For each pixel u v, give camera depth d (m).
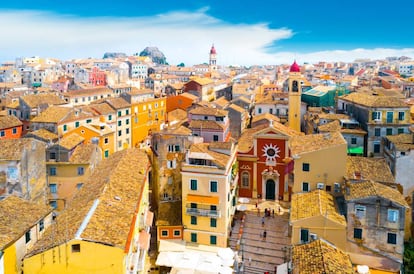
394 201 52.72
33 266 38.81
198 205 65.38
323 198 60.72
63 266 38.81
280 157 76.81
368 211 54.00
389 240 53.72
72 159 74.06
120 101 123.31
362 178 63.22
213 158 64.69
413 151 69.06
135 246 48.41
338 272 44.91
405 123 82.31
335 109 104.69
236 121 105.44
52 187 73.69
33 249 40.16
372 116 83.31
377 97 90.00
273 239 65.88
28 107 109.69
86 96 148.38
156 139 73.00
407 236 66.06
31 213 50.41
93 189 53.47
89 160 73.94
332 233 54.31
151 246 68.06
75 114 101.25
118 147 120.25
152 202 76.94
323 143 66.88
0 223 46.16
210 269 58.50
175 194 72.12
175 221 67.56
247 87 159.75
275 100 126.69
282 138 76.06
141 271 50.00
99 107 114.56
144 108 131.00
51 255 38.59
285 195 78.00
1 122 100.06
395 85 160.38
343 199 61.44
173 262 60.72
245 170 79.38
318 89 132.50
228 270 58.16
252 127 104.44
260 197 79.38
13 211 49.50
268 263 60.69
